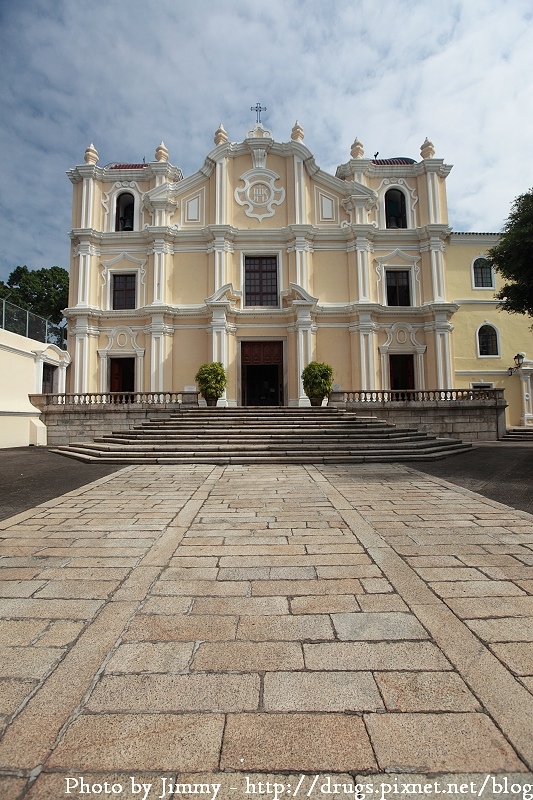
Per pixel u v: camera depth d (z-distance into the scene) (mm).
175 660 2455
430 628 2781
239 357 21500
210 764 1768
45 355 17719
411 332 21938
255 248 22031
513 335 24047
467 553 4156
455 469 9633
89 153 22922
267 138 22391
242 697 2148
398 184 23172
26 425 15883
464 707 2068
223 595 3287
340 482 8117
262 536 4773
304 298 20641
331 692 2182
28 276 34969
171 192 22562
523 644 2596
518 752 1816
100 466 10453
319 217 22641
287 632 2752
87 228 21812
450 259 24438
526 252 12109
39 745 1858
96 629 2791
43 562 4012
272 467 10117
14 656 2494
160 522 5391
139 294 21969
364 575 3648
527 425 23047
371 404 17125
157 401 19062
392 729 1938
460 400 17312
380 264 22422
